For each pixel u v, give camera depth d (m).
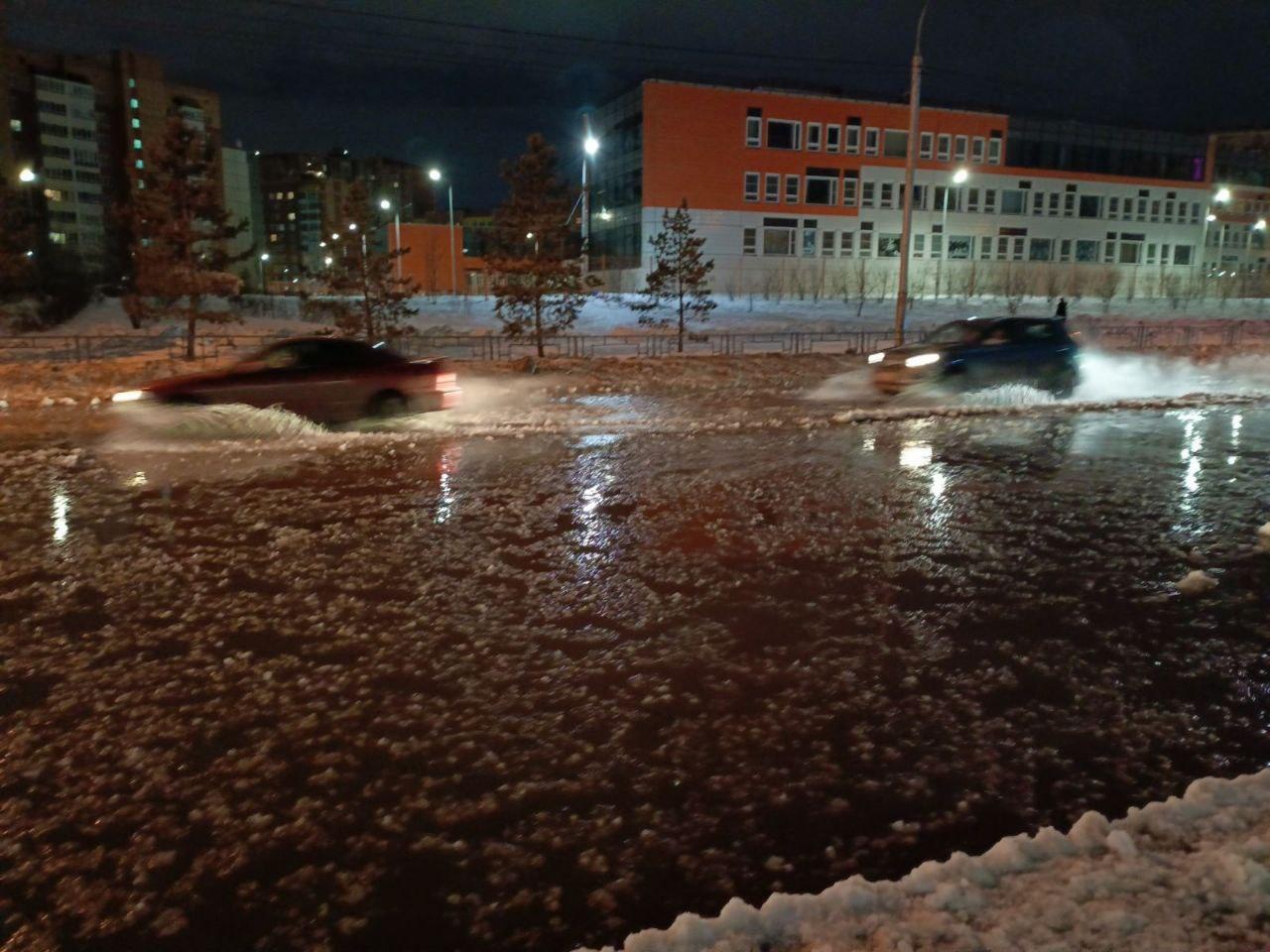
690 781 4.07
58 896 3.32
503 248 29.36
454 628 5.95
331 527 8.59
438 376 15.94
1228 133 82.88
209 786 4.05
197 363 26.03
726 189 66.06
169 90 101.12
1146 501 9.52
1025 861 3.17
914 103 25.41
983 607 6.30
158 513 9.16
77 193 93.38
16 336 36.31
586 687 5.04
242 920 3.19
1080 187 77.31
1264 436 13.75
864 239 70.25
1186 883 2.96
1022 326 18.27
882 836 3.65
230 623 6.06
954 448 12.71
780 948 2.79
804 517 8.88
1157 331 38.31
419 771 4.18
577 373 23.95
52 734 4.54
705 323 43.34
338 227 30.88
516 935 3.11
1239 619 6.05
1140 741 4.40
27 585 6.87
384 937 3.11
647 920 3.18
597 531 8.39
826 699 4.87
